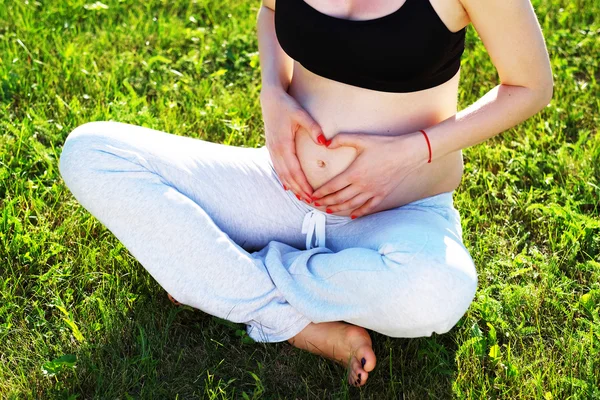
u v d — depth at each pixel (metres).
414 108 2.20
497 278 2.63
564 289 2.59
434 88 2.19
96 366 2.25
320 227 2.39
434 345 2.33
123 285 2.54
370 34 2.05
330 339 2.25
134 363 2.25
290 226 2.44
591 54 4.16
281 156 2.32
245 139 3.34
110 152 2.24
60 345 2.32
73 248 2.70
